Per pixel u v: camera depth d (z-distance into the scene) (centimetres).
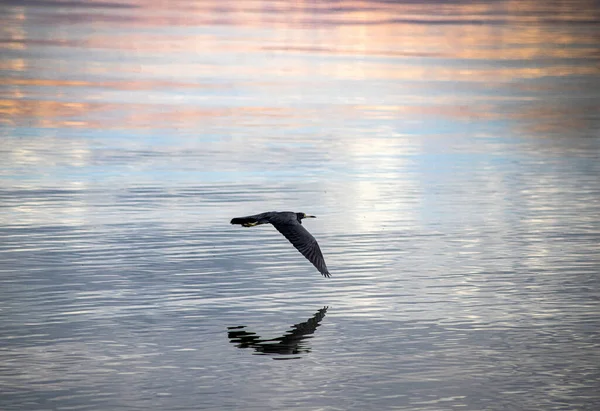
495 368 1233
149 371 1209
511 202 2172
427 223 1973
